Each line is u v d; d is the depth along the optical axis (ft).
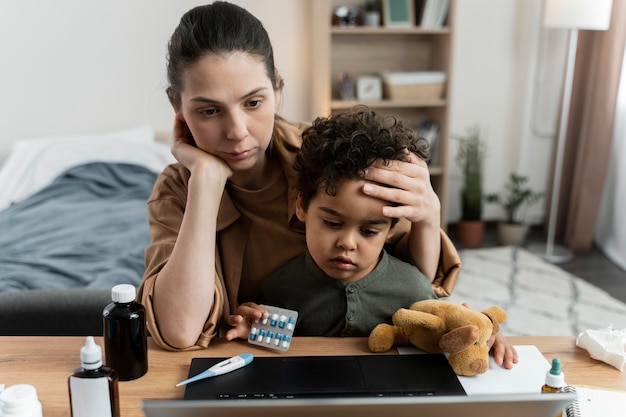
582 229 11.78
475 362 2.92
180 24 3.01
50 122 11.23
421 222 3.33
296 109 12.02
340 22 11.30
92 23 10.91
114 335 2.91
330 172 2.90
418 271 3.47
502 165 13.03
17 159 10.08
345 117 3.15
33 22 10.77
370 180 2.96
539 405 2.22
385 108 12.41
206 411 2.14
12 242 7.57
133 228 8.17
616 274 10.78
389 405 2.18
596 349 3.17
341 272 3.20
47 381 2.95
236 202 3.57
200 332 3.26
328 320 3.40
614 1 10.63
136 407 2.75
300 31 11.60
